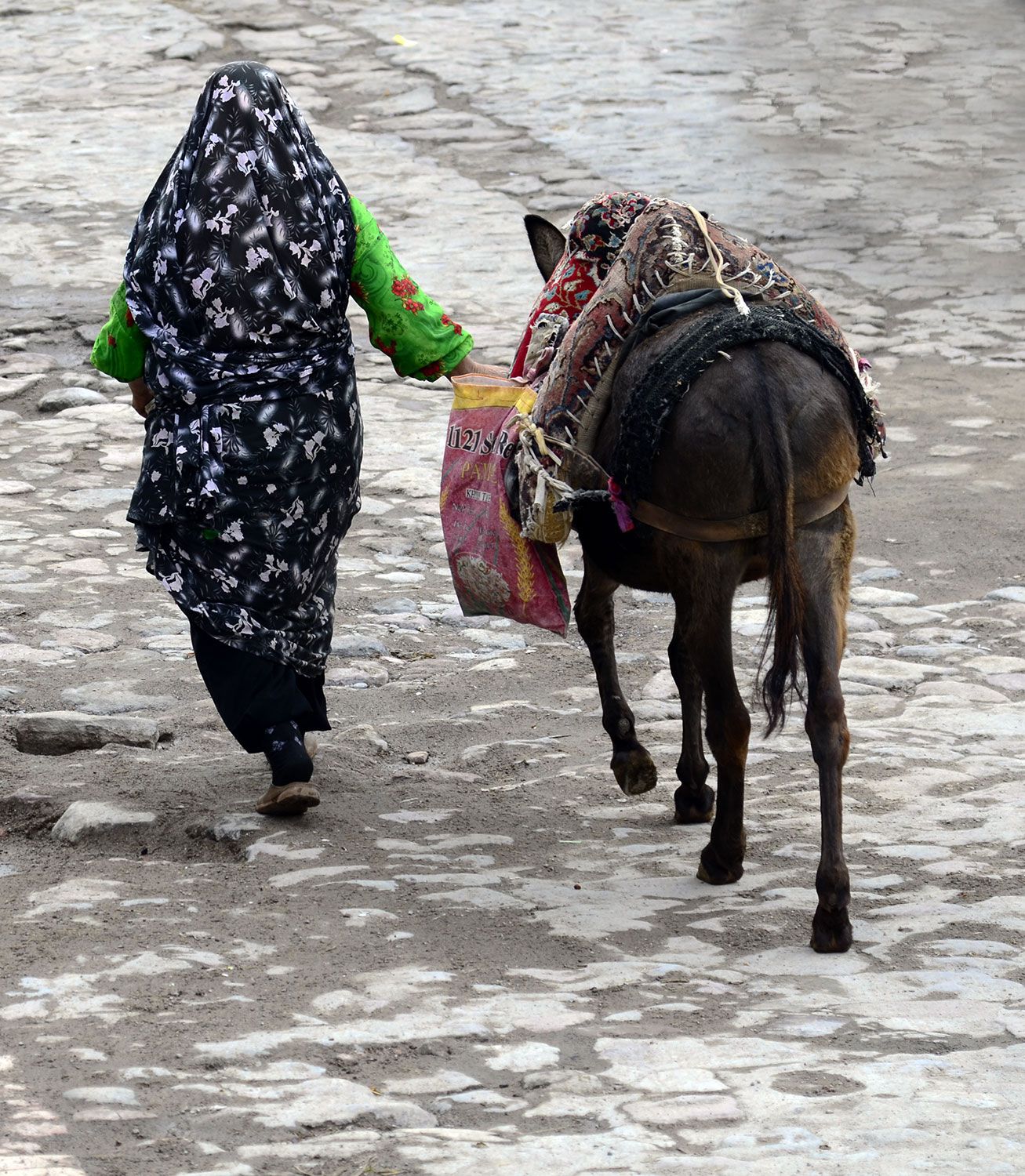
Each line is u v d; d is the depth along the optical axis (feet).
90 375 90.53
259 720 43.27
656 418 36.24
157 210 41.70
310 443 41.83
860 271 107.24
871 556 68.08
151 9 173.17
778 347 36.63
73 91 149.59
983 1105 27.40
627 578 40.50
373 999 32.68
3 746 50.08
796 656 35.09
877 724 50.49
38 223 116.37
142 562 66.33
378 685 55.77
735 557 36.65
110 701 53.16
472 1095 28.43
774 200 120.67
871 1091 28.07
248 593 42.22
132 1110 27.66
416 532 71.00
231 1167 25.64
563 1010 32.04
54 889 39.40
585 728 51.42
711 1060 29.53
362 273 42.52
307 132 42.22
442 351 43.27
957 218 116.98
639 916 37.55
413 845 42.27
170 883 39.86
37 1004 32.35
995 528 70.64
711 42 164.04
